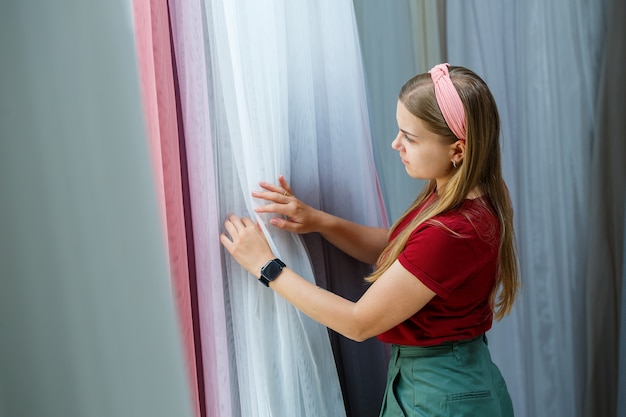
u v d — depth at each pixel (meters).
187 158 1.34
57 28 0.85
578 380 2.11
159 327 0.89
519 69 1.93
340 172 1.60
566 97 1.98
